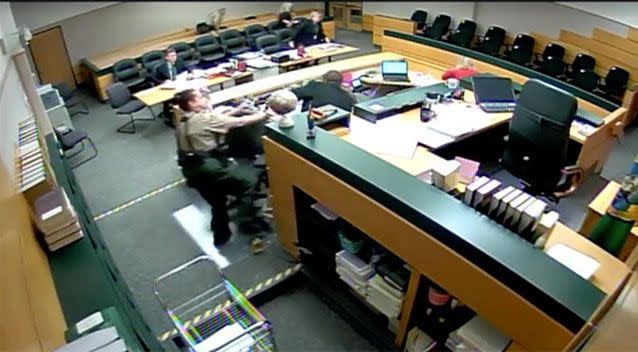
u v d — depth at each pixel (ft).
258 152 12.14
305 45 26.63
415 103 12.04
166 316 10.14
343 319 10.07
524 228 6.81
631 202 7.47
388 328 9.29
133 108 20.07
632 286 4.41
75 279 8.98
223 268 11.35
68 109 22.70
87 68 24.80
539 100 9.53
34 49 23.71
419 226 7.29
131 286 11.11
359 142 10.30
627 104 17.22
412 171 9.13
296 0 33.12
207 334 9.00
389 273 8.63
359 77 18.29
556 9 19.76
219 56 26.09
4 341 4.88
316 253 10.80
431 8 24.47
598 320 4.92
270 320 10.12
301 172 9.57
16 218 7.90
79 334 7.45
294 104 11.37
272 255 11.70
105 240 12.81
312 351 9.36
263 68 22.52
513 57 21.75
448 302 7.79
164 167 16.90
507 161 10.76
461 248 6.72
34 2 14.42
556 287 5.84
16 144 10.41
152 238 12.87
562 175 9.91
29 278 7.23
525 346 6.37
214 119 11.28
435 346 8.31
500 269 6.25
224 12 28.48
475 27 22.66
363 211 8.32
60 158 13.83
